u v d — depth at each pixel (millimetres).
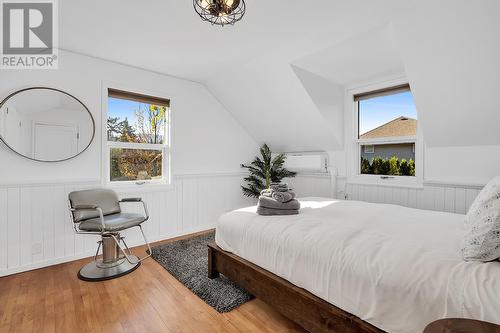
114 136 2906
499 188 1070
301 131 3559
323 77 3047
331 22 1988
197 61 2799
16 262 2291
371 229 1548
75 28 2113
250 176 4238
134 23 2039
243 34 2201
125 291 1983
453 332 681
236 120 4066
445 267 1031
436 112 2385
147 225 3100
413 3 1733
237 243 1862
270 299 1573
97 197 2492
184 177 3434
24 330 1524
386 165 3098
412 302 985
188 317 1661
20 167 2316
